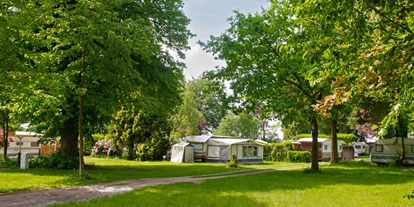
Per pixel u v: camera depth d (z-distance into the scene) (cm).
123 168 2233
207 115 6606
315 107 593
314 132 2145
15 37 1107
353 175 1939
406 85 507
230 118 5638
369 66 532
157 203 940
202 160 3484
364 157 4906
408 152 2877
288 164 3294
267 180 1611
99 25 1332
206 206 921
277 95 2067
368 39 572
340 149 4291
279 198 1067
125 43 1390
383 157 3036
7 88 1073
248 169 2464
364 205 968
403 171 2252
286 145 3906
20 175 1573
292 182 1534
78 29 1316
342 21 557
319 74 654
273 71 1980
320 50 608
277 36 1966
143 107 1936
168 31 2123
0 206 895
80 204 906
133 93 1902
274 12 2062
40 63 1090
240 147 3428
